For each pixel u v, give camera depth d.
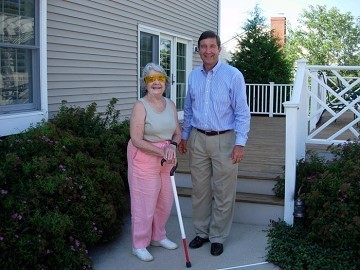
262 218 4.21
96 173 3.80
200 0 10.59
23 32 4.20
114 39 6.64
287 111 3.91
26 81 4.30
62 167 3.51
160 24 8.38
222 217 3.62
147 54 8.03
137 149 3.47
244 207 4.25
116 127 5.00
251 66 12.20
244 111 3.42
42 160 3.37
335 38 25.27
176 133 3.62
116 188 3.93
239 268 3.38
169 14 8.78
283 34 21.25
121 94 6.91
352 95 8.58
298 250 3.46
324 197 3.67
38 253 2.91
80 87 5.79
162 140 3.49
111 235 3.79
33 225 3.00
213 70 3.45
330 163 4.30
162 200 3.65
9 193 3.13
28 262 2.89
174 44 9.27
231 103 3.46
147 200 3.51
